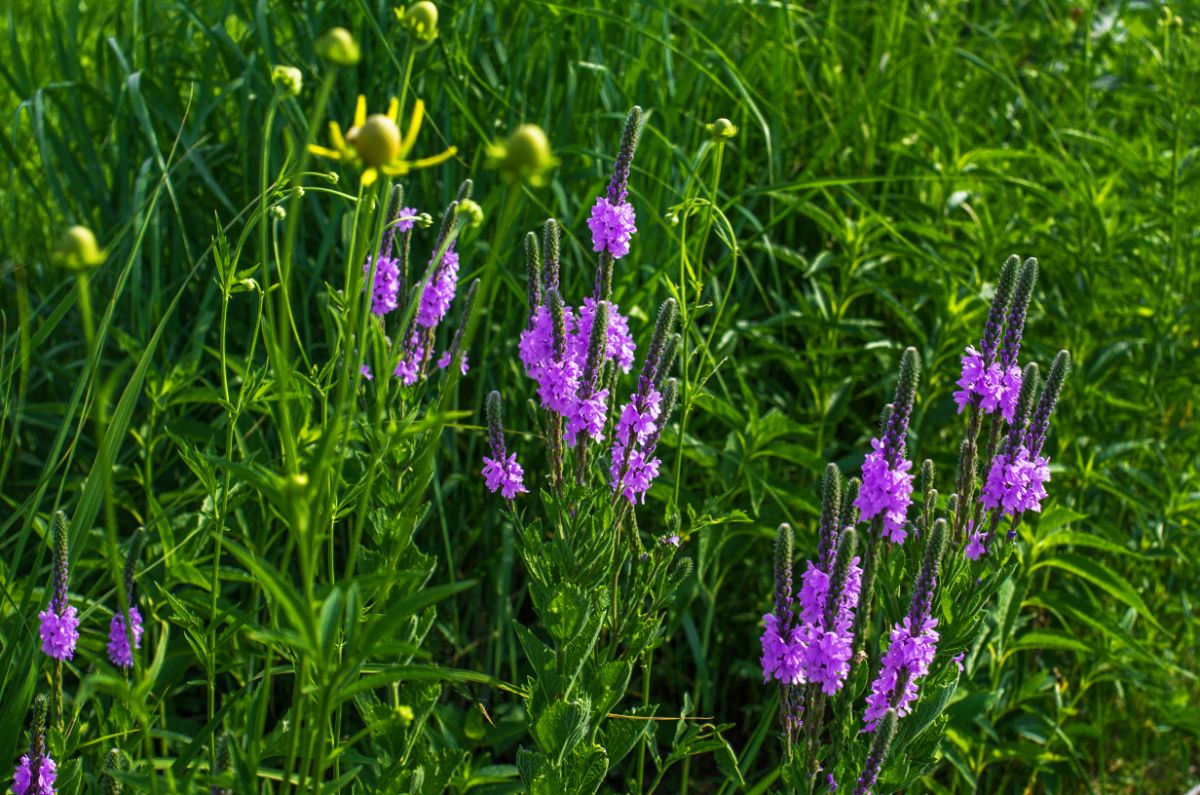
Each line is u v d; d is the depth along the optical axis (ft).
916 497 10.40
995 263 13.19
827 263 12.41
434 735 9.39
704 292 13.09
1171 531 12.19
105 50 14.17
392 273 7.97
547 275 7.79
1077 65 17.02
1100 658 11.62
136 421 11.93
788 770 7.18
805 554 12.21
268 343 6.51
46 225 14.80
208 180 11.76
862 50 16.31
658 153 12.86
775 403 13.50
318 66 12.69
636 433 7.79
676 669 12.35
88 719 8.62
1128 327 13.23
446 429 11.66
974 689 10.62
